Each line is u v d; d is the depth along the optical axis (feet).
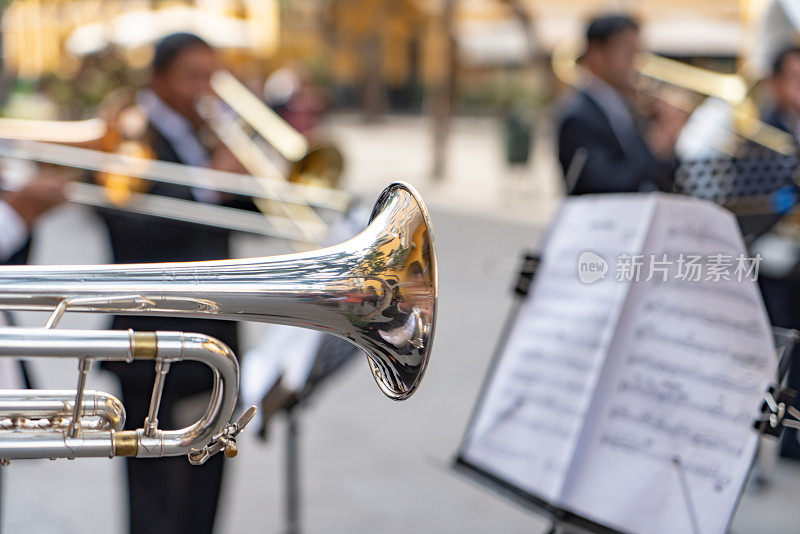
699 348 6.95
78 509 12.62
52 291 4.79
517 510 12.96
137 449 5.02
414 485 13.60
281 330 9.43
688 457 6.77
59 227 31.99
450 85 49.98
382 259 5.37
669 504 6.77
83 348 4.68
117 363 9.37
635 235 7.37
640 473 6.91
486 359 19.06
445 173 50.29
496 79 92.53
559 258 7.97
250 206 10.74
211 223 10.00
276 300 5.14
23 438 4.93
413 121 98.53
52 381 14.93
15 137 9.40
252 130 11.81
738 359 6.79
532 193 45.11
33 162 9.36
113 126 9.77
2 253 9.09
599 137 12.03
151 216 9.82
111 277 4.90
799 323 11.87
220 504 9.89
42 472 13.84
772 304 11.84
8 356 4.61
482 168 56.24
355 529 12.25
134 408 9.39
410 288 5.31
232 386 5.01
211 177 10.15
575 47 35.29
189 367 9.39
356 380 18.22
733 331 6.86
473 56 63.46
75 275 4.85
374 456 14.57
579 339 7.50
